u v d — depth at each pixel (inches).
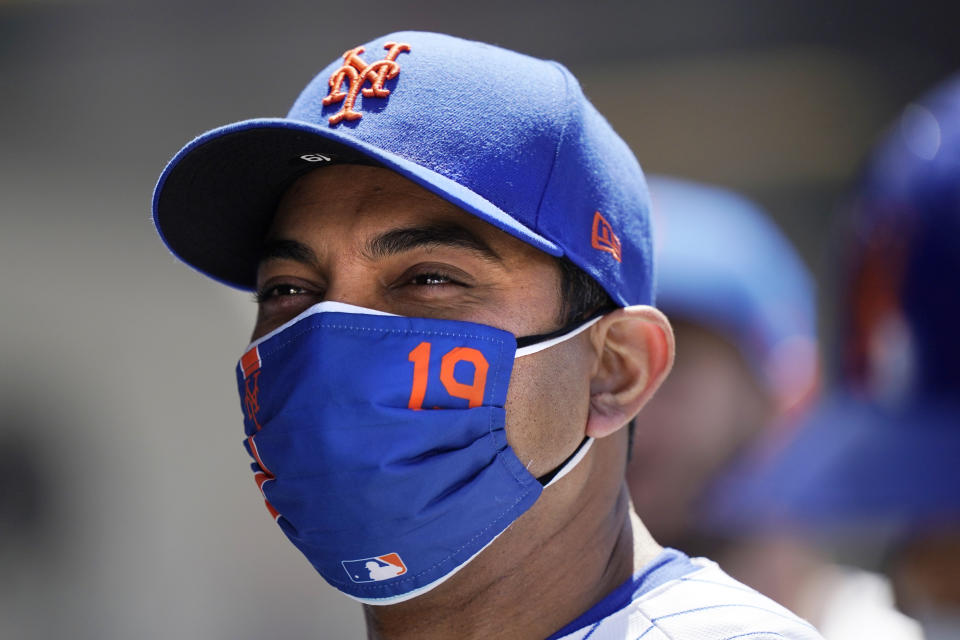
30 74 1263.5
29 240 1222.9
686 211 619.5
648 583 346.0
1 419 1173.7
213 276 408.8
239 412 1152.2
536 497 331.6
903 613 376.8
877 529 379.9
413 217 334.3
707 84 1279.5
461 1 1254.3
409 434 319.0
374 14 1254.3
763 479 422.0
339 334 325.1
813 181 1299.2
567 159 346.0
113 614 1130.7
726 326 585.0
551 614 341.7
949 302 350.9
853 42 1263.5
